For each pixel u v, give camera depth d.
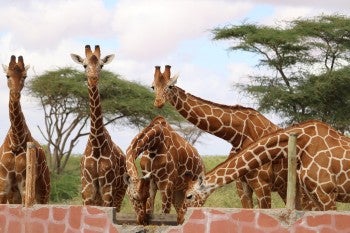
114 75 38.41
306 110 37.38
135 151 14.38
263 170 14.30
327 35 37.34
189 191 13.12
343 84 36.22
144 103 38.44
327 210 12.57
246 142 14.78
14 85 14.69
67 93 37.41
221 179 13.12
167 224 14.58
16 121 14.80
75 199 31.23
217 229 12.02
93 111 14.71
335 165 12.91
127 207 23.91
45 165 15.78
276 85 37.62
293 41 36.69
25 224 13.80
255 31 37.47
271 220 11.73
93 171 14.94
